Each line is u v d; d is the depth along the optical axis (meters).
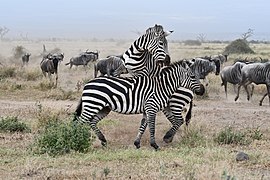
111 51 86.25
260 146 14.19
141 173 10.38
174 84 13.91
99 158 11.87
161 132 16.19
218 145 14.27
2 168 10.78
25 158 11.76
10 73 37.00
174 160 11.59
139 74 14.22
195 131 15.08
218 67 35.53
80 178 9.95
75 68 49.22
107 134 15.77
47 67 34.66
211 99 26.53
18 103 23.05
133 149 13.32
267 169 11.14
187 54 70.00
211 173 10.20
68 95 25.52
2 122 16.12
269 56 64.88
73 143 12.64
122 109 13.60
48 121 16.52
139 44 14.18
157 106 13.66
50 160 11.52
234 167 11.12
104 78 13.76
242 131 16.31
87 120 13.56
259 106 24.22
